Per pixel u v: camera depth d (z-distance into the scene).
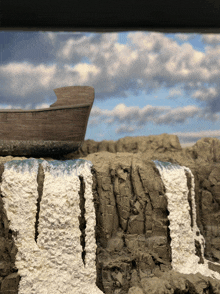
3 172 11.17
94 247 11.40
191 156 15.56
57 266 10.70
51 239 10.84
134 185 12.38
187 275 11.16
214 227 12.95
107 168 12.48
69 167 12.05
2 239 10.59
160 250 11.66
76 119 13.64
